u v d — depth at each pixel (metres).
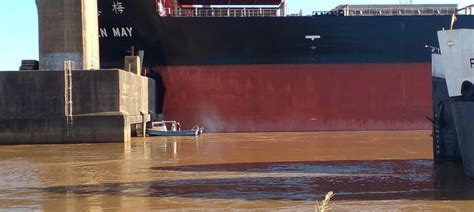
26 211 12.90
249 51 49.03
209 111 49.03
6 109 36.19
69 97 36.19
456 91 16.08
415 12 52.31
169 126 49.00
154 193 15.12
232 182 16.95
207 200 13.90
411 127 49.44
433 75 20.56
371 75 49.22
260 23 48.72
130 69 43.78
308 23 48.81
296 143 34.38
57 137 36.00
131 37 48.66
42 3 39.38
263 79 49.06
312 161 23.11
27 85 36.16
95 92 36.22
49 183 17.42
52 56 39.38
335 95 49.16
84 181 17.75
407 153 26.42
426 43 49.19
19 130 35.94
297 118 49.06
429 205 12.80
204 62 49.09
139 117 41.78
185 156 26.00
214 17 48.59
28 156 27.34
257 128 48.94
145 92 45.03
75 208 13.20
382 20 48.97
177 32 48.72
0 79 36.12
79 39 39.38
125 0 48.16
